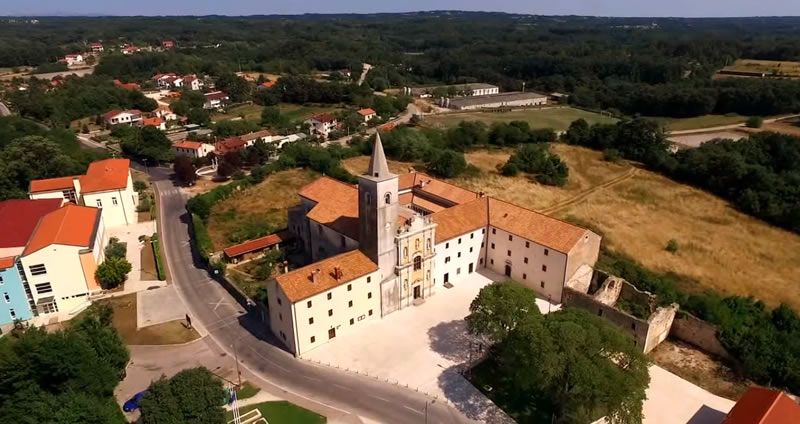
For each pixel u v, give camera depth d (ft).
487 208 316.40
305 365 229.25
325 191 321.93
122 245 328.90
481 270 314.35
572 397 186.09
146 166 543.39
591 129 618.03
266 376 221.87
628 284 277.03
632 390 177.37
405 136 560.20
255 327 256.93
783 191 422.41
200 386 172.35
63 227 280.51
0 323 258.78
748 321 257.34
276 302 236.84
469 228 298.15
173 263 322.34
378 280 256.32
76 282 272.31
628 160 570.87
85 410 171.73
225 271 300.61
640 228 392.27
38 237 273.13
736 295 289.53
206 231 352.90
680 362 237.25
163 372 223.71
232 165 493.36
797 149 492.13
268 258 316.19
